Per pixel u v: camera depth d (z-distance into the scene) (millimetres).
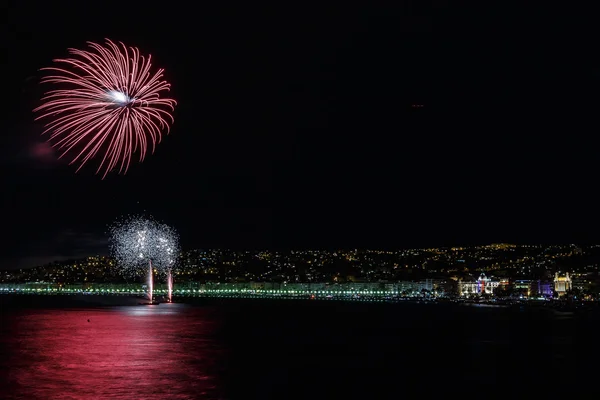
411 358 100938
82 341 126125
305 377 79938
